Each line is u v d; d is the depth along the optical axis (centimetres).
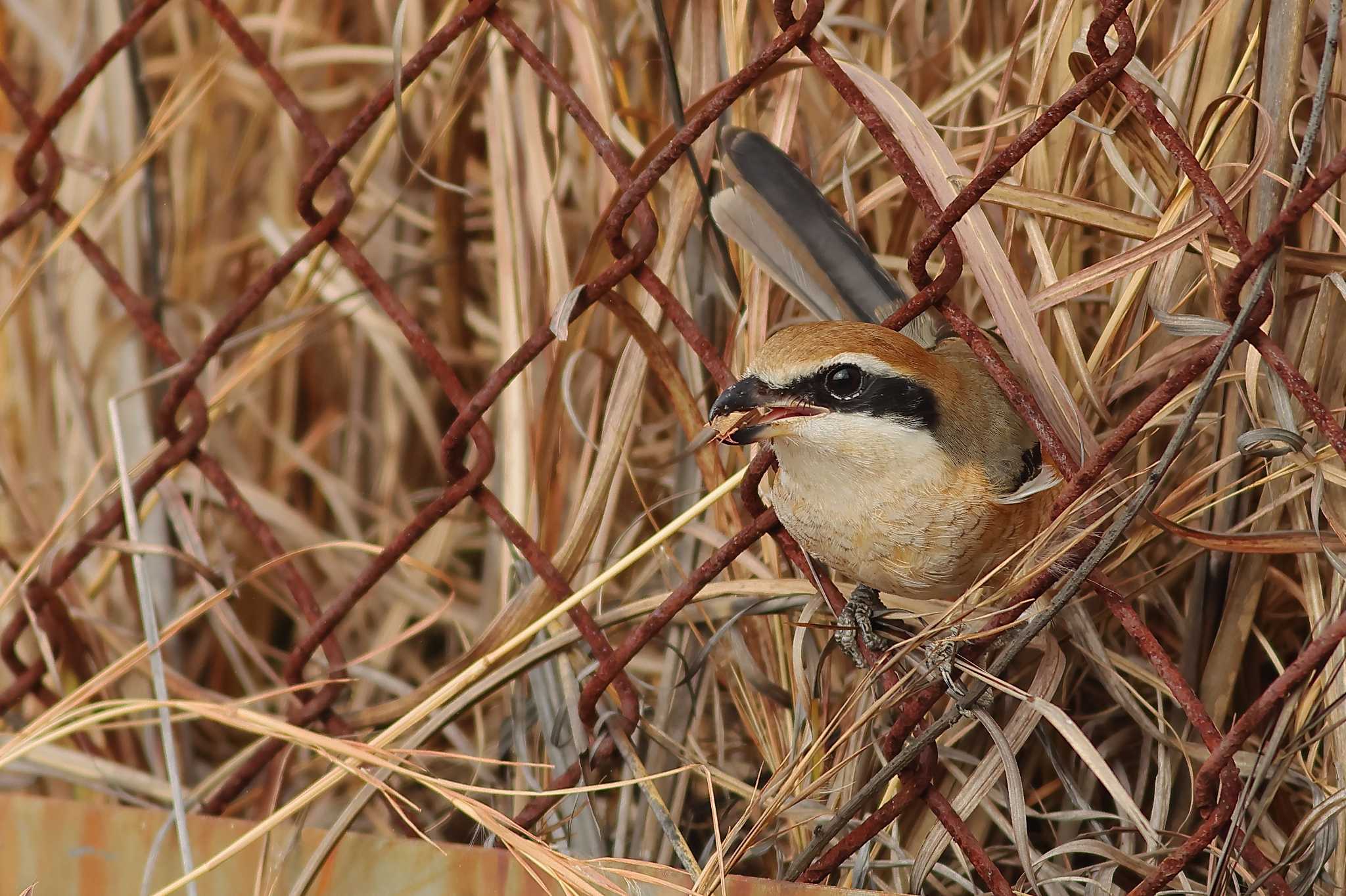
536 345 432
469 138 732
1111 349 464
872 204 511
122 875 425
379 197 741
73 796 607
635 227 596
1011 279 380
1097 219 395
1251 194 430
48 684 626
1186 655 466
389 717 489
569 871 377
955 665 375
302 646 485
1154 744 485
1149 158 394
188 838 418
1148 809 485
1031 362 378
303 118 457
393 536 709
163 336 512
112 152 698
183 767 608
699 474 529
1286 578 466
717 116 400
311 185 457
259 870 411
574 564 468
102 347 654
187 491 704
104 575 610
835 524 426
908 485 418
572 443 611
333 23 788
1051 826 485
